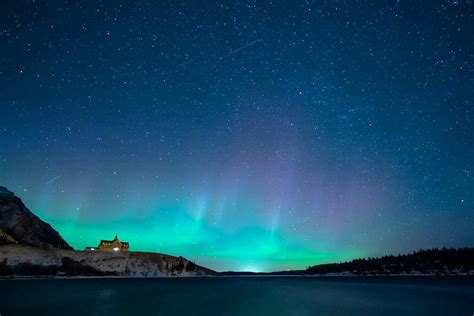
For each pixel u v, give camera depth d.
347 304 56.28
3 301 53.94
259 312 44.97
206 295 72.00
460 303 57.62
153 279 144.12
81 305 49.88
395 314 44.19
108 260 166.50
